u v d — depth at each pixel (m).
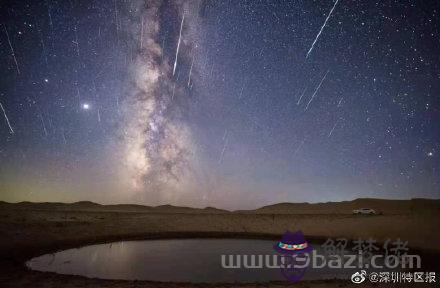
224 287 11.52
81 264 16.66
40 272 14.05
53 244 21.70
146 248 21.50
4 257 17.64
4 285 11.52
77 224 28.30
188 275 14.34
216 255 18.95
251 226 29.86
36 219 29.92
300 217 34.00
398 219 30.28
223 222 31.30
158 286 11.53
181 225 29.91
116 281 12.19
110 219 31.88
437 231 24.84
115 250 20.70
